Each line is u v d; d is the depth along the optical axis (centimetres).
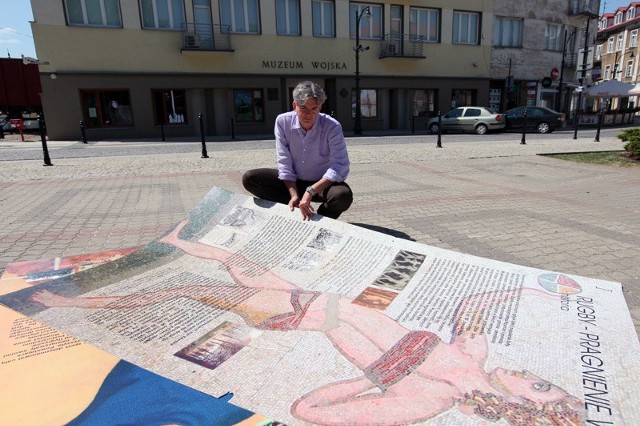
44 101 1667
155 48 1780
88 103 1731
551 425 132
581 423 133
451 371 158
